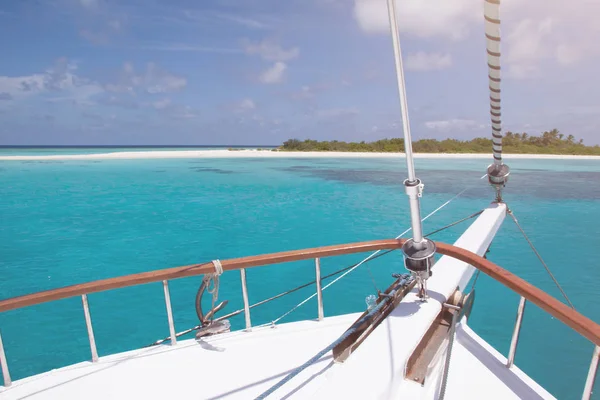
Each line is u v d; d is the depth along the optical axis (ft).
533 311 15.62
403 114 3.73
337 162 101.81
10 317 15.92
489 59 7.71
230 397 5.98
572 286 18.72
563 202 42.93
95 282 6.48
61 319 15.75
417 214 4.29
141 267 21.95
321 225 32.48
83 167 80.38
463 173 70.90
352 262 22.79
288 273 21.02
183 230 30.66
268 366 6.70
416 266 4.58
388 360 3.78
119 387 6.30
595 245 26.03
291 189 52.90
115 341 14.03
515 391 5.67
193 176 67.10
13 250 25.07
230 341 7.48
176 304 17.15
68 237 28.45
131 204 41.73
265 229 31.12
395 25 3.51
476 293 17.56
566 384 10.84
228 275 20.76
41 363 12.64
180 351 7.20
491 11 6.41
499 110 9.54
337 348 4.56
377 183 59.11
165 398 6.02
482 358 6.40
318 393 3.38
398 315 4.60
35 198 44.65
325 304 17.11
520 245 26.17
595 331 3.86
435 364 4.35
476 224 9.63
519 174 72.28
